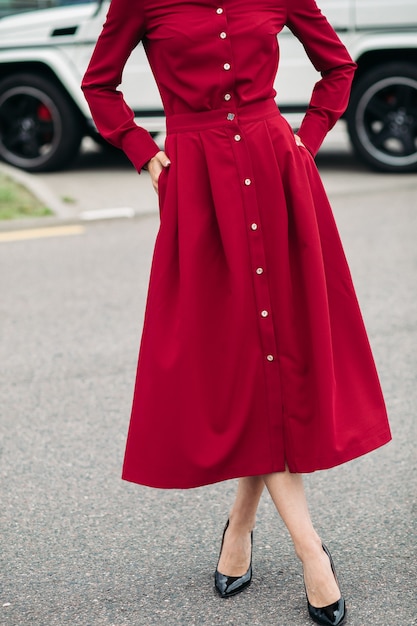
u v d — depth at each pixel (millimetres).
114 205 9445
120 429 4734
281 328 3070
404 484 4117
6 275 7375
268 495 4035
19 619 3242
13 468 4359
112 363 5590
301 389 3105
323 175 10586
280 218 3033
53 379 5371
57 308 6574
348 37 10008
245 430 3098
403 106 10234
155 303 3084
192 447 3074
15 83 10555
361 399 3213
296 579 3436
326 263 3168
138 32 3117
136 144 3188
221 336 3068
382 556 3561
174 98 3080
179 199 3049
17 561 3611
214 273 3057
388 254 7594
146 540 3740
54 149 10703
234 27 2998
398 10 9836
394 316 6223
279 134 3076
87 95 3230
